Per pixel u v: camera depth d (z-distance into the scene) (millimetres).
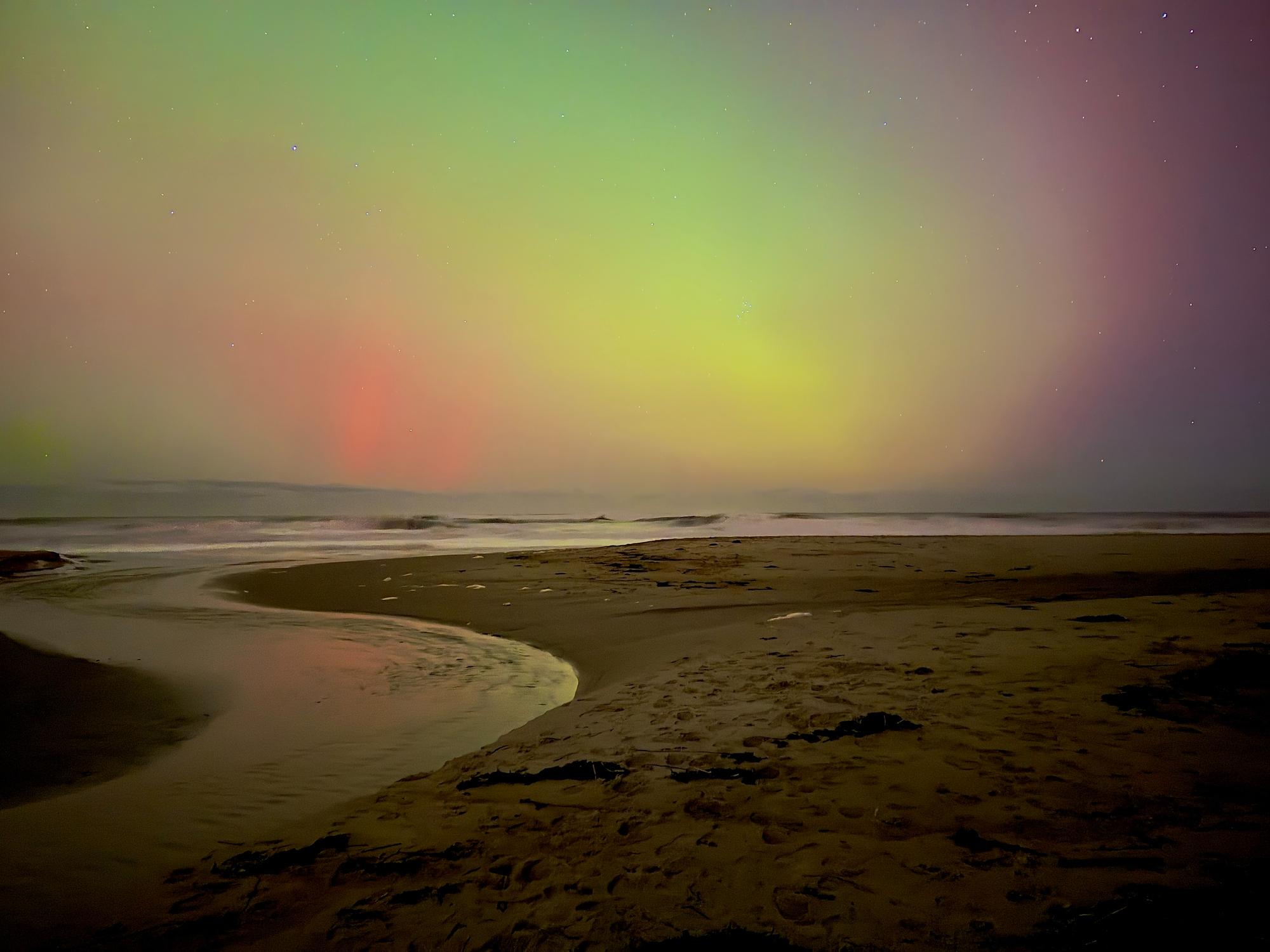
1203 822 2516
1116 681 4492
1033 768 3143
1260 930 1834
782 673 5363
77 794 3680
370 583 12352
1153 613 6918
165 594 11562
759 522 34906
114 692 5832
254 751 4363
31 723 5000
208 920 2320
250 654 7258
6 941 2230
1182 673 4512
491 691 5805
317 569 14328
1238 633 5723
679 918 2150
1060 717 3846
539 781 3459
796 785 3141
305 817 3283
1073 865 2268
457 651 7367
